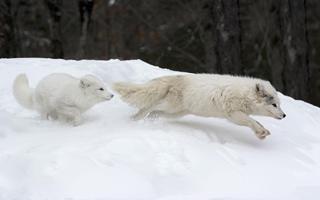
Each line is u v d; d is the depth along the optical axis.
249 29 41.69
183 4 40.56
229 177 11.86
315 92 40.56
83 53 36.00
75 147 12.21
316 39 41.53
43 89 14.77
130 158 11.85
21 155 11.80
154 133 13.02
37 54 42.00
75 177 11.09
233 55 28.30
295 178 12.42
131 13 43.31
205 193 11.16
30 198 10.39
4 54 31.02
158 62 39.97
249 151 13.39
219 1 28.05
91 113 15.32
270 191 11.49
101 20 42.88
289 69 29.16
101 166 11.46
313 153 14.09
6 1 31.56
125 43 43.53
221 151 12.86
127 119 14.70
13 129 13.88
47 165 11.39
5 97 16.70
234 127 14.98
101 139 12.70
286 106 17.33
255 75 39.59
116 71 19.17
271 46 38.03
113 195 10.66
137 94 14.38
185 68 40.56
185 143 12.73
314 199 10.95
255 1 40.81
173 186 11.28
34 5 41.31
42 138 13.25
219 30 28.30
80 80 14.40
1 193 10.52
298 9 28.80
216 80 14.08
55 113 15.09
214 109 13.91
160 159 11.93
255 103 13.81
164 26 42.41
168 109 14.44
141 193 10.82
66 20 42.31
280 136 14.86
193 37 39.38
